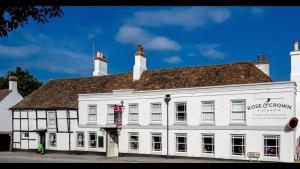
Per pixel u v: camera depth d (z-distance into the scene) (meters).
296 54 25.67
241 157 24.50
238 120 24.92
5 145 37.09
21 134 35.22
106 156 29.77
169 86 29.02
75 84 35.50
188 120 26.70
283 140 23.14
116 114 29.75
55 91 35.69
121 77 33.41
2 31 6.43
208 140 25.89
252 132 24.22
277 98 23.48
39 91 36.78
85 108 31.73
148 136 28.28
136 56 32.06
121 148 29.50
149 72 32.03
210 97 25.95
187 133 26.66
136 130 28.88
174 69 30.98
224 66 28.80
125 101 29.61
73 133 32.22
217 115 25.59
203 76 28.59
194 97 26.58
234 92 25.08
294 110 22.92
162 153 27.55
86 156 29.89
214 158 25.47
